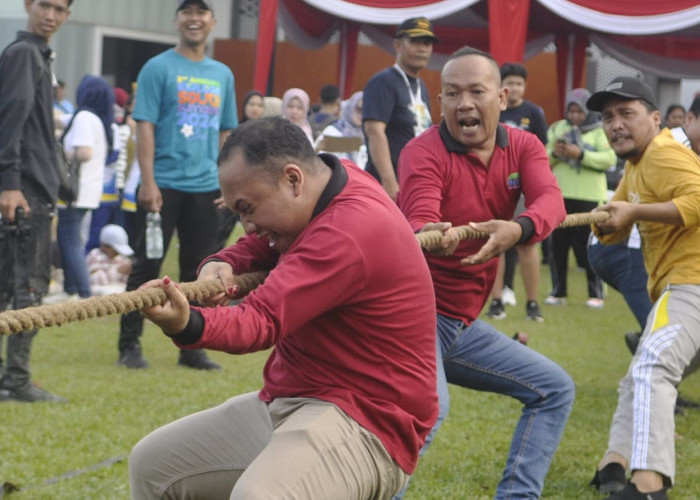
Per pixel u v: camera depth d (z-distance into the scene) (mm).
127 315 8086
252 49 24453
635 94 5309
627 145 5363
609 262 6707
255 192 3037
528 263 10969
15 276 6469
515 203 4652
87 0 21938
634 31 16844
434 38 7734
